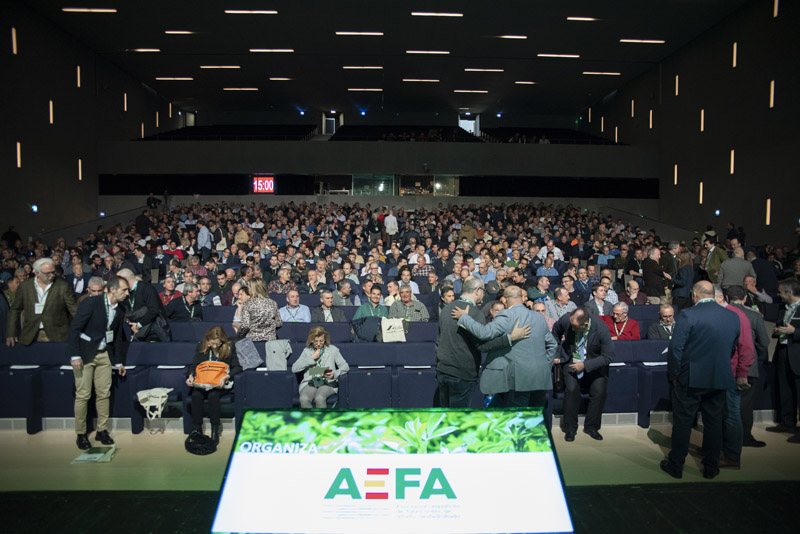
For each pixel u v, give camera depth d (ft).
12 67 59.06
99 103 80.64
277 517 9.04
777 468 15.62
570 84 95.35
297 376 19.79
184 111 115.03
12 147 59.00
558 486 9.48
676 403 15.12
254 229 65.16
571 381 18.35
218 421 17.71
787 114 54.39
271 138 88.12
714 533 11.07
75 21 66.90
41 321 20.45
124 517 11.64
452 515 9.13
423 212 74.74
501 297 23.02
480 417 10.19
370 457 9.65
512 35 71.10
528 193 88.17
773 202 56.65
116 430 19.11
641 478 14.98
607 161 86.53
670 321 22.30
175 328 24.73
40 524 11.35
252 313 21.15
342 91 100.37
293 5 61.62
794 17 53.26
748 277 28.09
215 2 60.95
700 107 71.05
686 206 74.84
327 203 87.56
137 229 64.49
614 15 64.03
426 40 73.31
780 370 18.72
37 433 18.75
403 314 25.17
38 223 64.28
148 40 73.61
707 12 63.16
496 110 114.93
